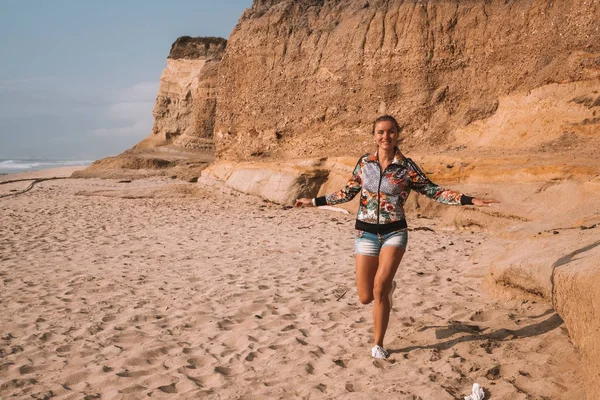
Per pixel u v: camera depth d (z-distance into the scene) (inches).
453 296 249.6
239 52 877.8
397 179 176.6
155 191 868.0
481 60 631.2
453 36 660.7
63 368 188.9
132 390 167.6
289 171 677.3
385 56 703.1
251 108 846.5
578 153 482.9
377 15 727.1
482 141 587.5
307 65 786.8
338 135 728.3
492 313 217.3
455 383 159.8
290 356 190.2
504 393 150.9
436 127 646.5
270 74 828.6
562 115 533.6
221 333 219.1
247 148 839.1
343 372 174.6
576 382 150.9
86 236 469.7
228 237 453.4
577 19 547.2
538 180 458.0
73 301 269.9
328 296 266.7
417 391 155.6
